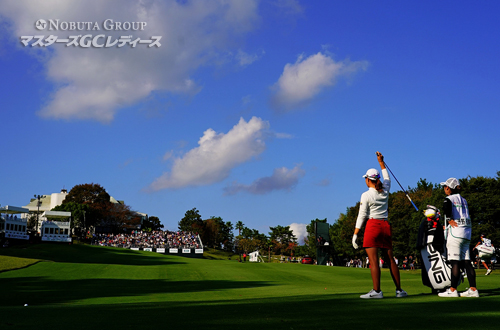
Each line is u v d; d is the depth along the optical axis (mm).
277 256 122500
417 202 63281
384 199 6750
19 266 30500
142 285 20016
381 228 6676
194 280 23797
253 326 3904
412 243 51250
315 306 5391
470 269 6871
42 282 21969
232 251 135000
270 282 22172
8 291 17203
